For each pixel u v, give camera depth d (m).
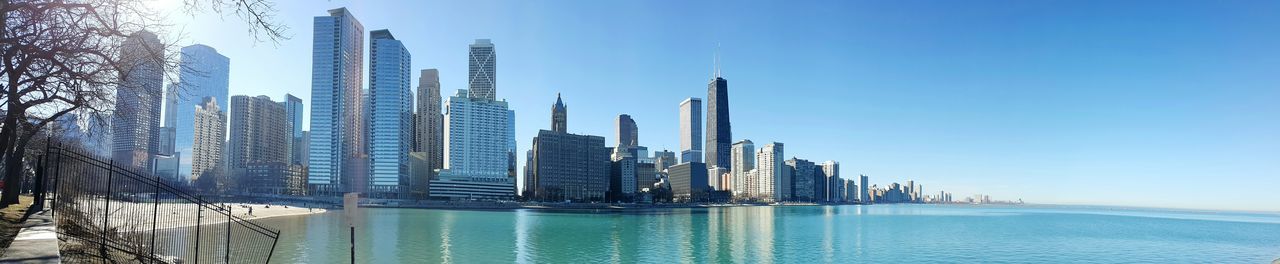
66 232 29.98
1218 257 91.25
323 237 89.69
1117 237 129.88
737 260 77.88
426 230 118.38
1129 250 100.06
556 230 128.50
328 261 62.62
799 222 183.00
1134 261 85.12
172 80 26.42
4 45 24.33
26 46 24.11
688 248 92.06
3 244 20.69
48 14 23.88
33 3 22.78
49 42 24.91
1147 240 121.69
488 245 90.25
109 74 29.03
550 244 94.62
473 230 122.56
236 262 46.75
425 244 87.75
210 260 46.16
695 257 80.56
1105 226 186.50
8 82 27.84
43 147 54.91
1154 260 86.75
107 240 31.56
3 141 30.55
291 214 162.50
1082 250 98.19
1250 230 169.25
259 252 53.75
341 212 183.00
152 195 50.66
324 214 167.00
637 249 89.62
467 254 77.31
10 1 22.83
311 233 97.12
